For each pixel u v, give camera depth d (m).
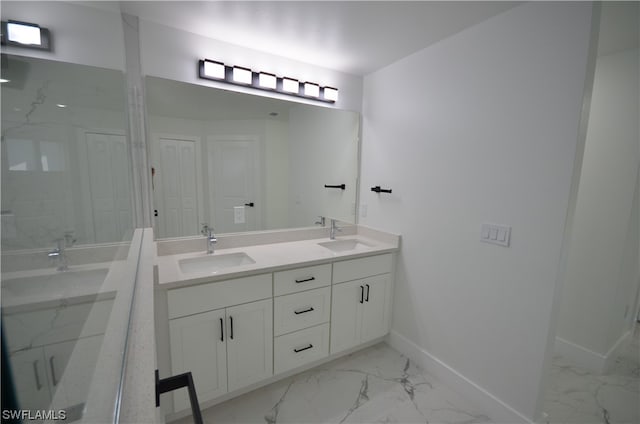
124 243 0.76
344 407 1.72
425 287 2.06
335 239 2.49
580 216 2.11
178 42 1.78
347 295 2.07
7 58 0.26
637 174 1.88
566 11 1.31
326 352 2.02
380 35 1.81
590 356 2.07
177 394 1.51
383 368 2.08
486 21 1.61
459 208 1.81
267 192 2.23
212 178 2.00
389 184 2.32
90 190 0.48
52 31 1.11
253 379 1.74
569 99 1.31
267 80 2.05
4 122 0.22
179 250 1.92
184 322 1.49
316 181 2.41
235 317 1.63
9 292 0.17
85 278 0.38
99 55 1.27
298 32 1.79
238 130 2.04
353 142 2.55
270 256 1.94
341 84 2.44
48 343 0.24
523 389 1.53
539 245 1.45
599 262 2.03
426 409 1.72
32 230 0.25
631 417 1.65
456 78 1.78
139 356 0.55
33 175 0.27
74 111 0.44
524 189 1.49
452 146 1.83
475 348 1.75
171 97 1.79
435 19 1.62
